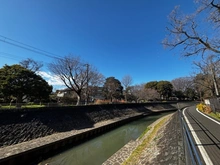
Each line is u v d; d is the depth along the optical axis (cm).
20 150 788
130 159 673
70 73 2480
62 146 1035
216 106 1497
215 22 796
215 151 440
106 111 2303
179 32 948
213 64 1588
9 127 977
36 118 1208
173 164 394
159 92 5312
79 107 1817
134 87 5516
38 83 2255
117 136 1488
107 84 4353
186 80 5866
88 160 900
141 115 2853
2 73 1994
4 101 2089
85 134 1291
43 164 811
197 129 736
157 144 640
